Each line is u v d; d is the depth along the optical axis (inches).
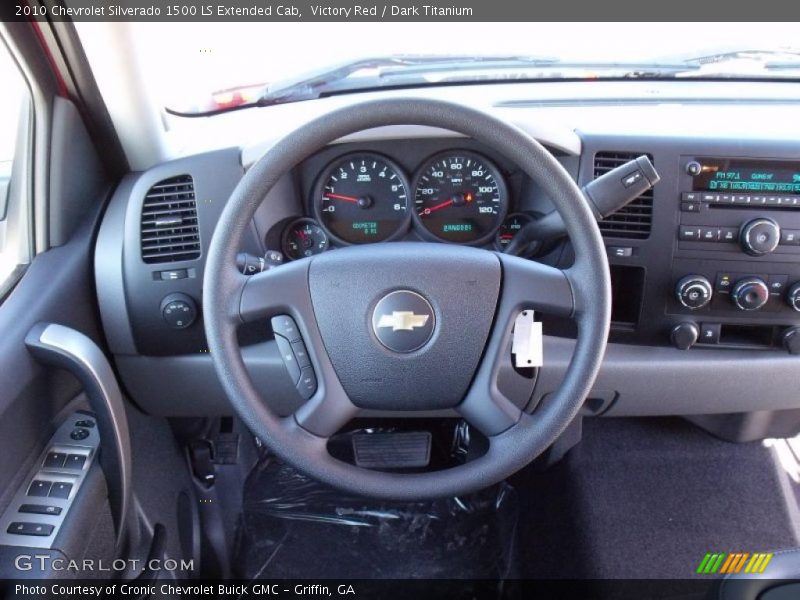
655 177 40.2
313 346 39.3
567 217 36.8
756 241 47.8
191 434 65.0
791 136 48.3
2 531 38.7
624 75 58.9
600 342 37.0
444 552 66.1
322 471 38.8
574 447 70.1
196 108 56.9
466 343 38.9
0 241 47.2
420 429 66.4
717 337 51.4
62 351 41.6
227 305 37.5
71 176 50.1
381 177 51.6
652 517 63.1
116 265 50.4
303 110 57.1
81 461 43.2
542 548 64.1
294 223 52.9
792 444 70.7
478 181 51.8
